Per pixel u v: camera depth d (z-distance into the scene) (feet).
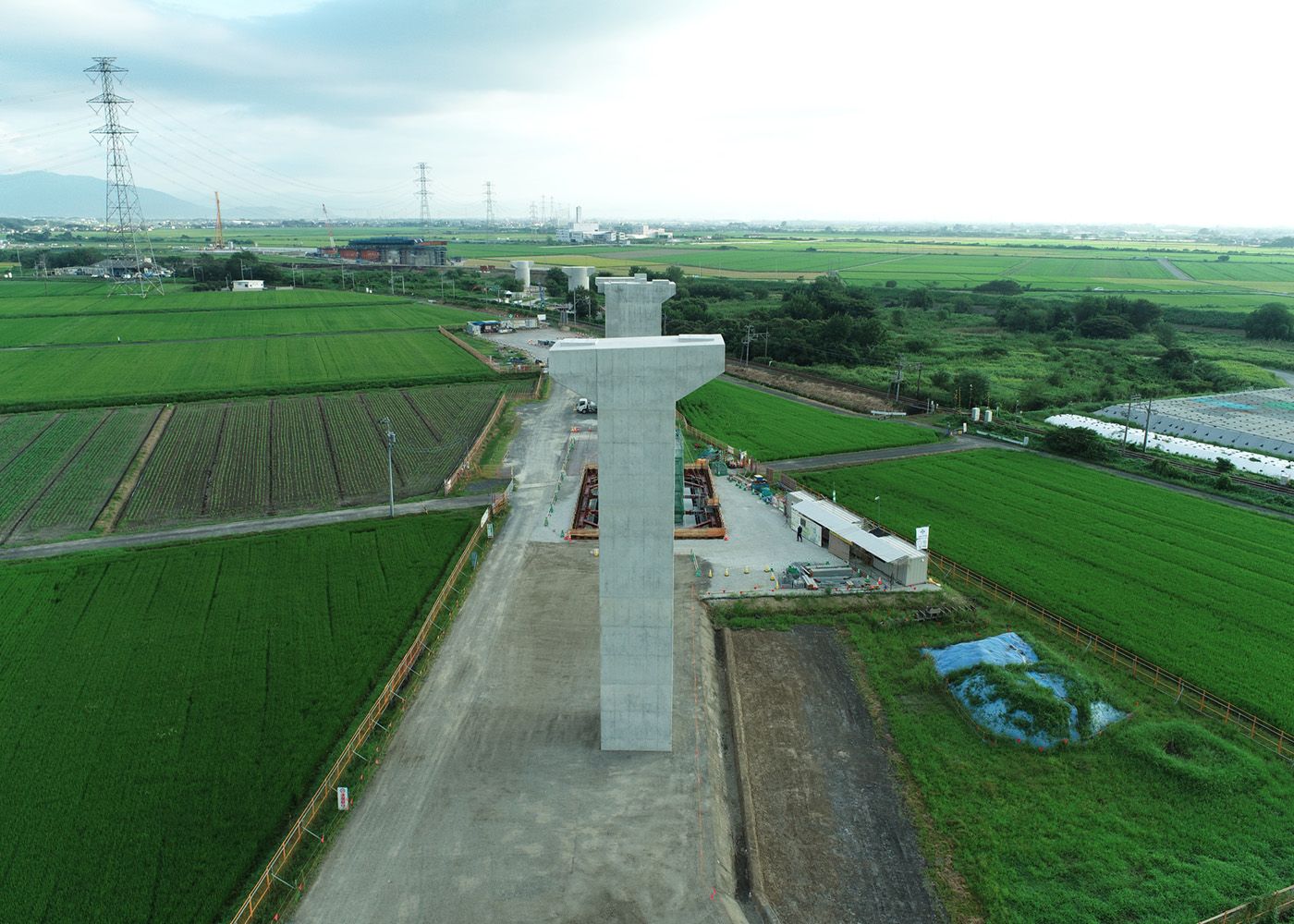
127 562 195.11
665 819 114.52
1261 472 275.39
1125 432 310.24
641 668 125.90
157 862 106.42
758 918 100.58
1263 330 581.53
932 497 247.09
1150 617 172.55
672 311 577.84
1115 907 99.81
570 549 206.69
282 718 136.15
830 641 164.14
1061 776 123.75
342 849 108.78
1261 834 112.27
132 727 133.39
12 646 157.28
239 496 247.50
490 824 113.50
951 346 529.86
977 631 168.35
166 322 574.56
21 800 116.98
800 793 121.90
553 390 390.21
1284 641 163.12
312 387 382.63
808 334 496.64
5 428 313.32
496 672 151.23
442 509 232.53
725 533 214.28
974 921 99.30
